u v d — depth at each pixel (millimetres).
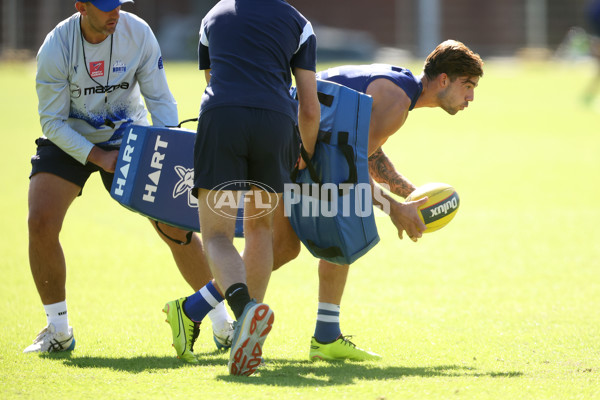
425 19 188125
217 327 17891
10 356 16844
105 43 17359
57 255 17297
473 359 16953
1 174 46750
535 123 73938
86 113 17828
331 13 193875
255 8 15492
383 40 192875
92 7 16500
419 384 14086
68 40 17141
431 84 17703
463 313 21516
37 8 181750
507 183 44906
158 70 18297
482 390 13711
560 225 34062
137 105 18641
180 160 17297
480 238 31906
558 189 43062
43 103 17219
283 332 19484
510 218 35688
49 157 17531
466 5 194625
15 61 150000
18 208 37469
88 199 41062
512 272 26484
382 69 17422
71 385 14039
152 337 18812
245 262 16172
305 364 16516
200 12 185875
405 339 18891
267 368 15781
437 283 25188
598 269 26703
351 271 26984
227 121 14828
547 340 18609
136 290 24125
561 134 66688
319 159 16297
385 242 31656
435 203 17688
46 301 17391
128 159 17219
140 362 16281
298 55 15633
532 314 21328
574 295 23422
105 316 21000
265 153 15094
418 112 84062
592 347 17906
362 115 16266
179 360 16453
